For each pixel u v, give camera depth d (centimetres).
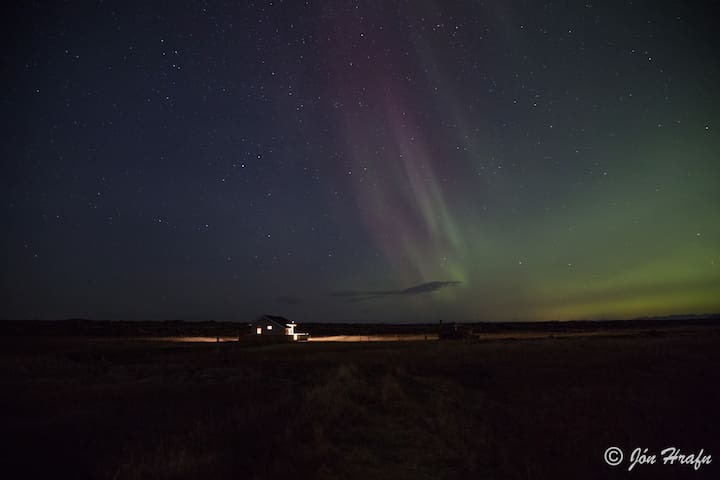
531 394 1559
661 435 1009
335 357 3102
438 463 828
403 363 2658
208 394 1488
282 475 716
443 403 1329
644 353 2750
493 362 2655
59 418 1136
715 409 1283
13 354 3200
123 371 2225
